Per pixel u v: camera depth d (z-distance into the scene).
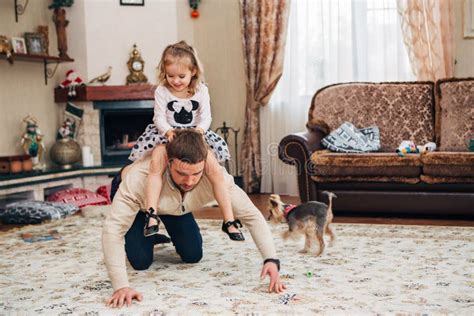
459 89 4.91
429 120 5.05
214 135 2.80
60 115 6.10
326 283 2.64
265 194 6.08
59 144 5.75
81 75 5.98
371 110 5.14
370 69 5.70
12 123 5.54
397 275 2.76
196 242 3.00
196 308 2.31
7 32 5.44
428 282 2.63
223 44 6.40
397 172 4.39
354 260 3.07
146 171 2.44
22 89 5.64
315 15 5.84
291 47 5.94
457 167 4.21
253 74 6.02
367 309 2.25
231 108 6.44
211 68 6.48
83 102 5.93
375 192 4.46
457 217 4.42
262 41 5.92
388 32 5.61
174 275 2.84
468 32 5.39
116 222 2.33
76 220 4.56
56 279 2.85
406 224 4.18
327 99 5.25
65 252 3.44
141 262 2.92
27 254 3.41
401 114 5.09
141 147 2.77
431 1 5.34
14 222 4.57
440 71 5.38
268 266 2.44
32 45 5.54
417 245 3.40
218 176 2.44
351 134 4.89
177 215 2.72
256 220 2.47
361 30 5.71
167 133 2.58
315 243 3.46
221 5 6.38
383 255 3.17
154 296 2.49
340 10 5.73
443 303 2.32
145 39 6.13
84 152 5.86
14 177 4.92
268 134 6.08
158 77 2.79
